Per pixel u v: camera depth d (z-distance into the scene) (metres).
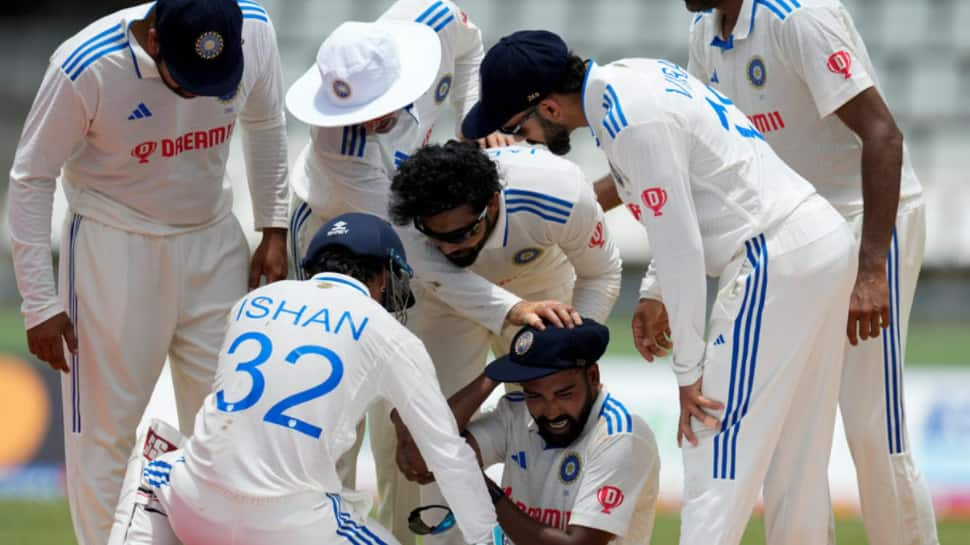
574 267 18.09
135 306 17.27
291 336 14.40
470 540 14.37
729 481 14.73
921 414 30.94
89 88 16.14
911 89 51.38
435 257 16.75
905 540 17.56
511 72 15.14
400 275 15.59
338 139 16.89
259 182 18.34
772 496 15.70
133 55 16.06
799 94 16.83
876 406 17.28
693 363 14.75
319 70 16.88
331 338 14.38
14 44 61.16
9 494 31.16
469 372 18.62
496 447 16.34
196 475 14.31
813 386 15.34
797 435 15.48
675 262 14.46
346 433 14.41
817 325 14.80
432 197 15.34
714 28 17.25
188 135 16.88
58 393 31.80
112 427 17.50
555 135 15.54
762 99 17.03
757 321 14.66
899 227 17.22
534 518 15.73
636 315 17.19
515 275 17.91
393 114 17.06
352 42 16.70
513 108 15.30
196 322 17.70
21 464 31.59
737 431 14.70
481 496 14.43
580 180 17.19
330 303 14.60
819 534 15.66
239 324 14.77
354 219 15.41
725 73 17.28
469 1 54.31
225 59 15.70
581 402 15.62
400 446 16.17
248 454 14.11
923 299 47.94
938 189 48.81
